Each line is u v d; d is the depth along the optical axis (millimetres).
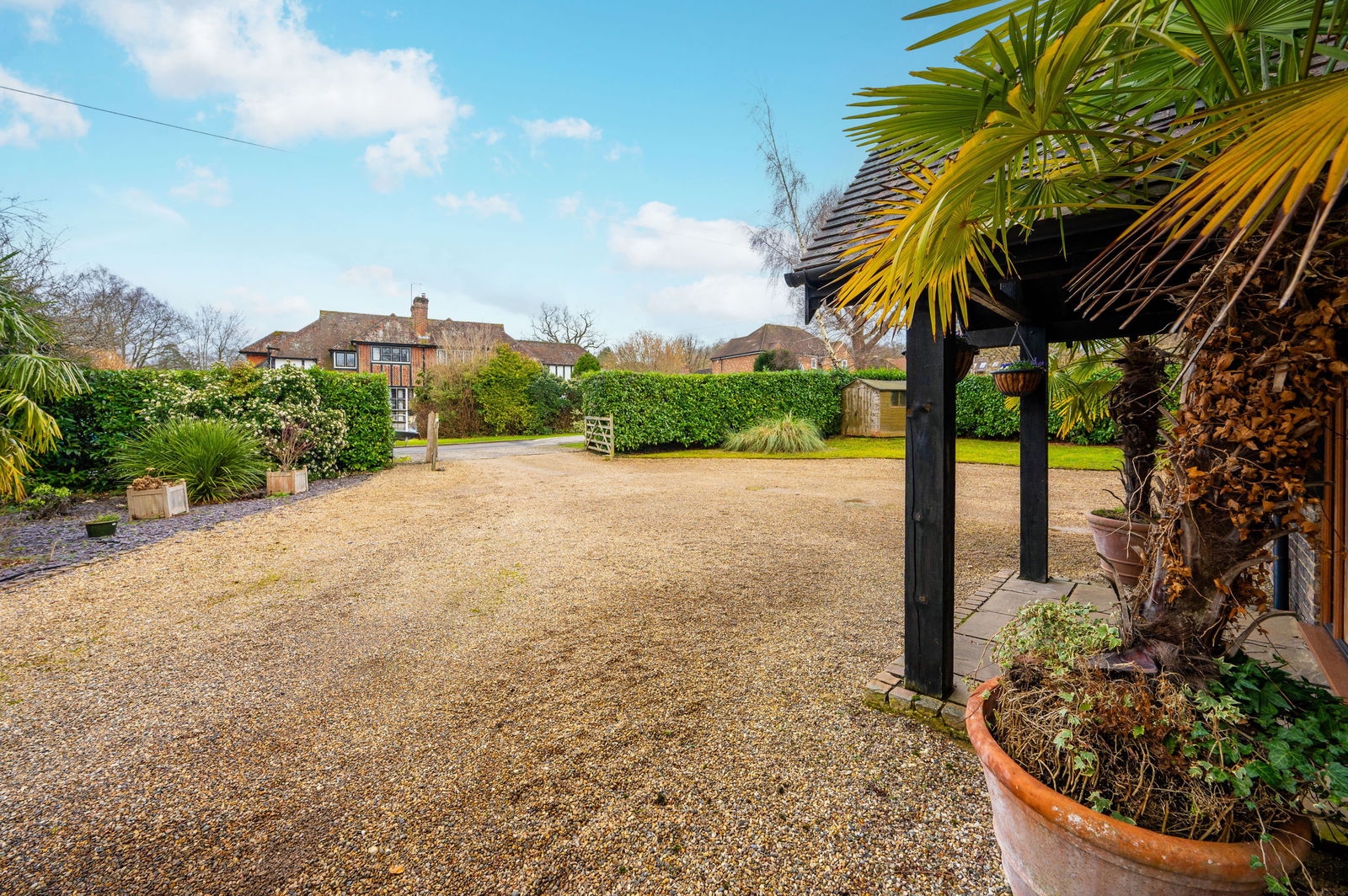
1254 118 889
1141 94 1577
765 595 3875
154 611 3648
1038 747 1262
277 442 8602
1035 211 1850
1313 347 1067
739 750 2092
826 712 2336
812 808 1776
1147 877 1036
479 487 8969
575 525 6203
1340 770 1037
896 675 2588
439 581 4270
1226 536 1239
